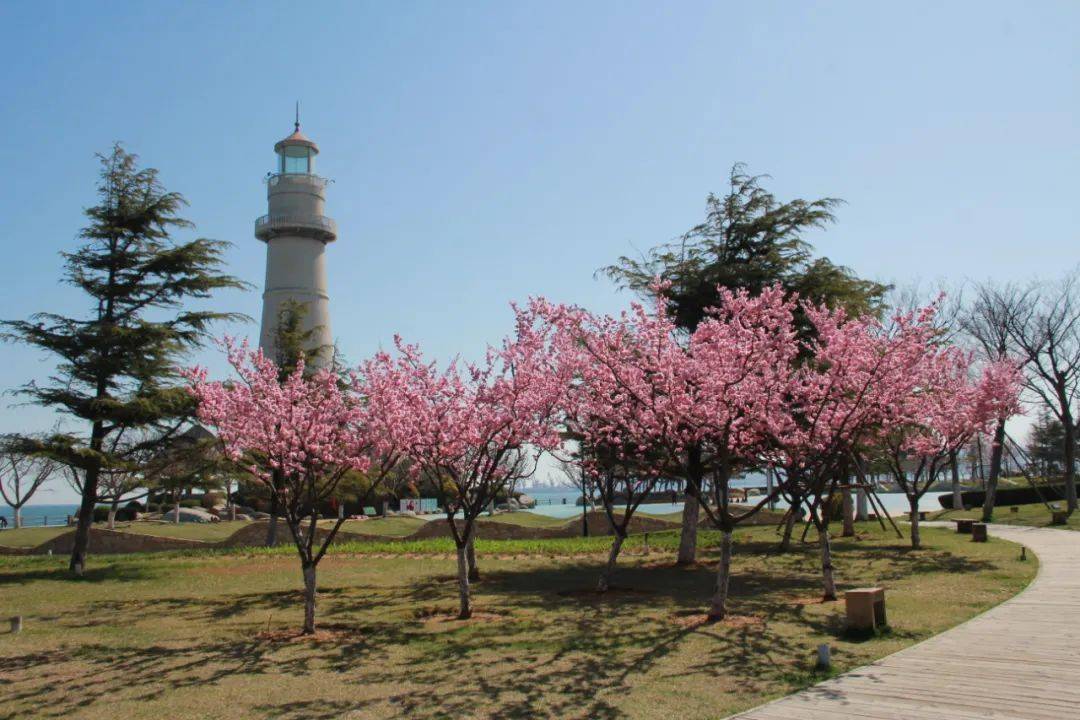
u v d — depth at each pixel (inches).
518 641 423.2
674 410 484.4
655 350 512.1
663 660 373.1
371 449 539.2
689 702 303.6
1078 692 293.7
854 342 525.7
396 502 1903.3
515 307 529.7
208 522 1626.5
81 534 764.0
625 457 632.4
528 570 761.0
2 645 430.3
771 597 561.3
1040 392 1385.3
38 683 352.5
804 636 417.7
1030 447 2298.2
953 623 434.6
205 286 829.8
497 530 1172.5
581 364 541.3
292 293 1669.5
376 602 573.0
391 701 316.8
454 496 665.0
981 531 922.7
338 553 934.4
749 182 801.6
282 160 1727.4
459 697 320.2
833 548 893.8
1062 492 1659.7
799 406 601.3
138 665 383.6
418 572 749.9
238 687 342.0
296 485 489.4
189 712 308.7
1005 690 299.0
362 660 387.2
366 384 512.4
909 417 733.3
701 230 817.5
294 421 473.4
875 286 791.7
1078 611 455.5
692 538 778.2
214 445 781.9
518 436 521.3
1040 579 588.4
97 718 303.1
